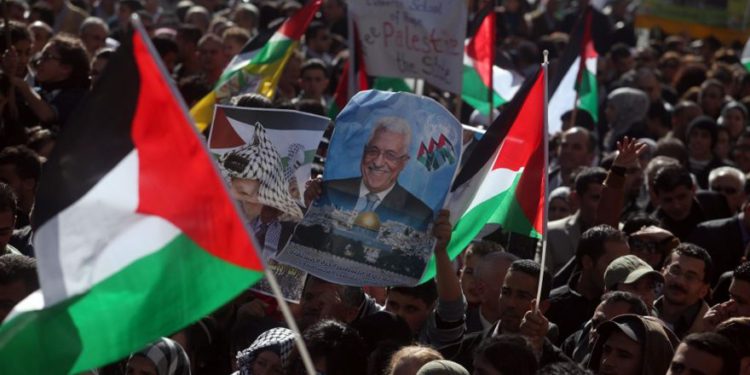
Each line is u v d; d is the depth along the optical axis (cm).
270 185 652
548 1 1955
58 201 443
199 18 1592
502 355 484
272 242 645
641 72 1374
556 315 705
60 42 963
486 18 1005
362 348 529
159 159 447
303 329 631
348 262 591
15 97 945
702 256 660
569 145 1023
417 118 593
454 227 617
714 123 1151
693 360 476
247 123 657
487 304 648
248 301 680
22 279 565
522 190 621
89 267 445
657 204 908
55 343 443
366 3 855
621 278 652
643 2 1811
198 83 1026
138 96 444
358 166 594
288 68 1230
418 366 496
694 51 2000
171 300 447
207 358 662
